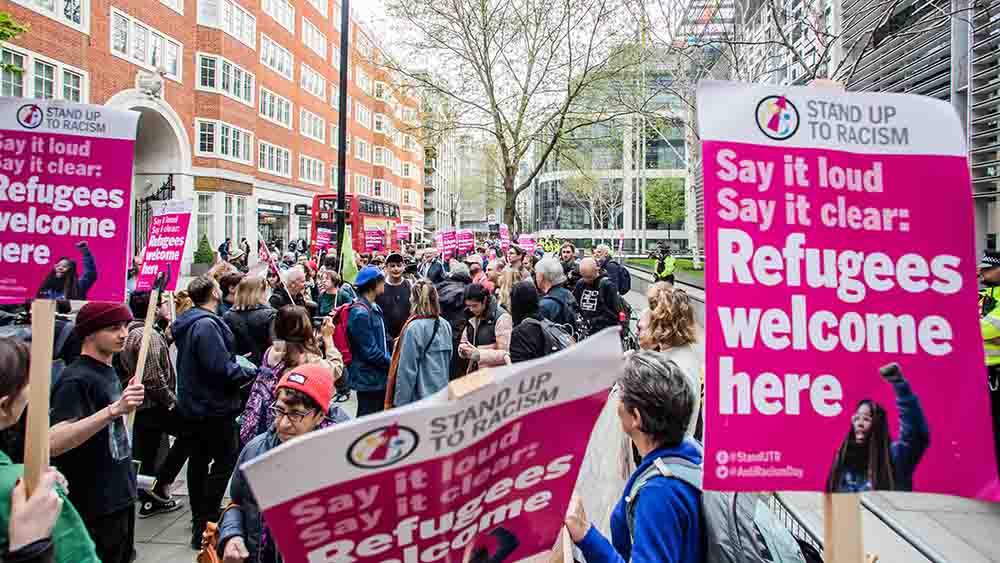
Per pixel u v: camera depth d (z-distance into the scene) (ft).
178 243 14.98
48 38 64.69
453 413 4.32
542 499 4.99
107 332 10.57
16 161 9.01
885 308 5.94
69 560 6.73
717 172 5.90
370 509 4.29
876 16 28.66
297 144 132.67
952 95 28.32
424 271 46.65
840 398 5.79
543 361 4.57
